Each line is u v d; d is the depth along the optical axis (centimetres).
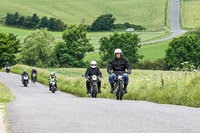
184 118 1864
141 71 19338
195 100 3000
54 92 7619
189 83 3675
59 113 2131
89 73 4962
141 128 1529
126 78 3594
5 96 4534
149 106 2616
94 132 1445
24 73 10162
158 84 4109
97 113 2091
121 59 3609
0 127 1579
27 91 8044
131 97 4097
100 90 4962
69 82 9256
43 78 12331
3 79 13200
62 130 1513
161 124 1644
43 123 1728
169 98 3350
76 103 2877
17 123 1739
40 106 2652
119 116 1944
